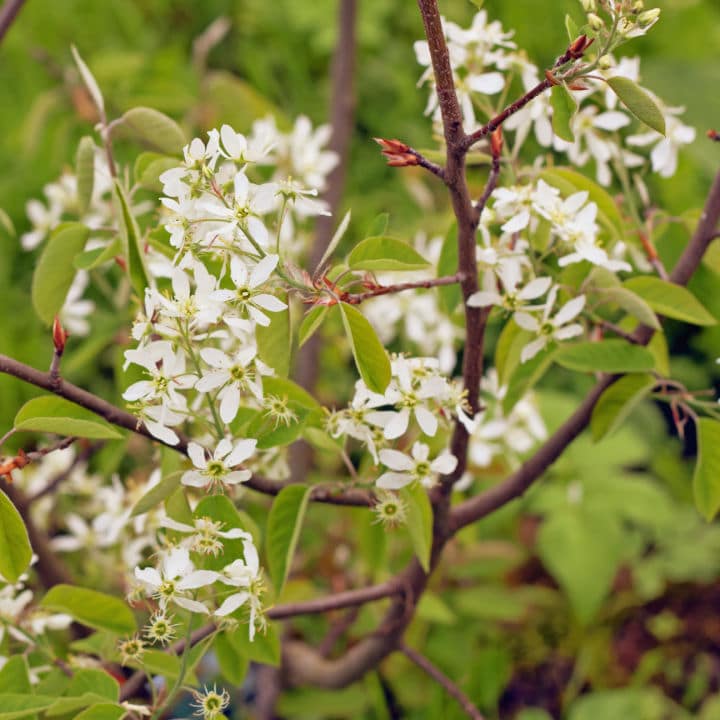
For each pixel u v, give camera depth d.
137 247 0.81
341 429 0.82
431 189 1.51
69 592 0.84
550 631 1.47
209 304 0.78
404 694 1.16
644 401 1.64
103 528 0.95
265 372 0.79
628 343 0.85
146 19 1.64
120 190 0.81
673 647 1.47
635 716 1.28
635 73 0.88
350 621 1.04
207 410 0.85
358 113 1.61
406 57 1.64
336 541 1.15
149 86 1.22
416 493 0.83
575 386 1.58
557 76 0.77
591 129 0.89
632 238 0.91
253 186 0.78
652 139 0.90
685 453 1.67
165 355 0.79
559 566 1.32
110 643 0.86
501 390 0.87
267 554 0.82
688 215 0.89
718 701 1.36
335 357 1.24
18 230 1.48
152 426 0.79
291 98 1.64
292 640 1.06
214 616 0.81
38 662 0.91
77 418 0.80
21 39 1.54
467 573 1.17
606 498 1.38
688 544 1.48
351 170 1.58
